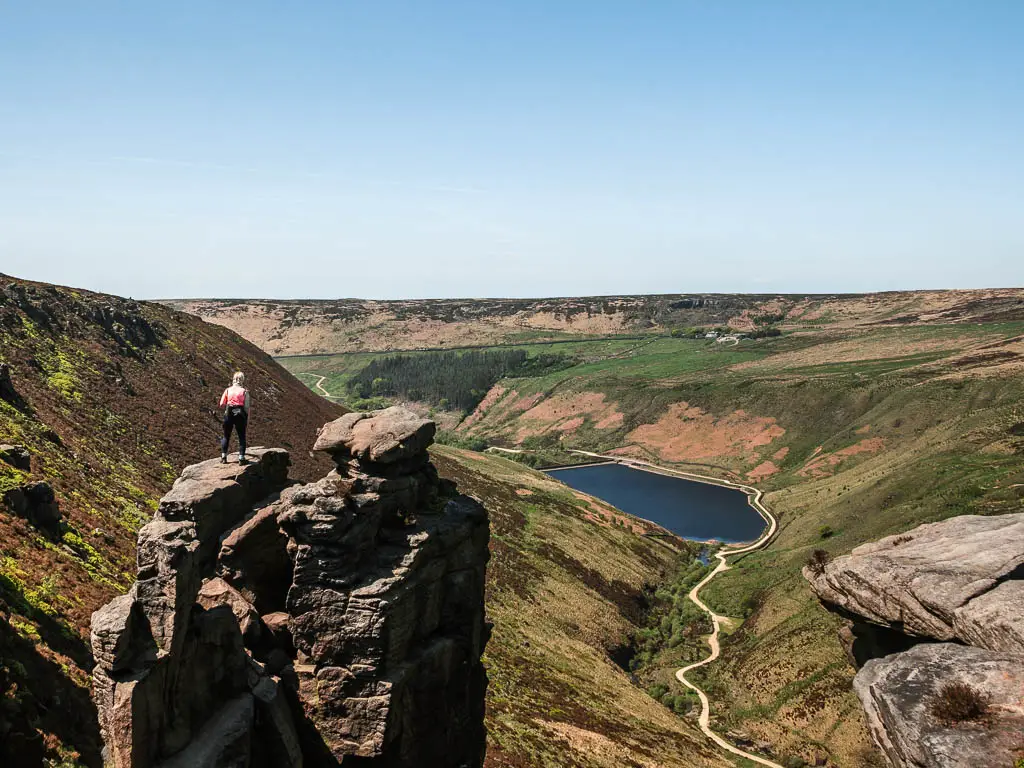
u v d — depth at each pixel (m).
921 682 18.83
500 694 55.44
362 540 21.19
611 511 148.38
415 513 23.81
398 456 22.38
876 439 188.62
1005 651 19.55
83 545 42.94
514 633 75.69
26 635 27.48
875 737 19.59
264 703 19.70
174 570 17.47
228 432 24.05
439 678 22.56
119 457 71.06
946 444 137.00
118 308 110.12
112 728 16.08
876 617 25.69
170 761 16.95
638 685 84.44
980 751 16.16
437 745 22.81
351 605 20.45
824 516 133.00
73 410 74.56
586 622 92.69
